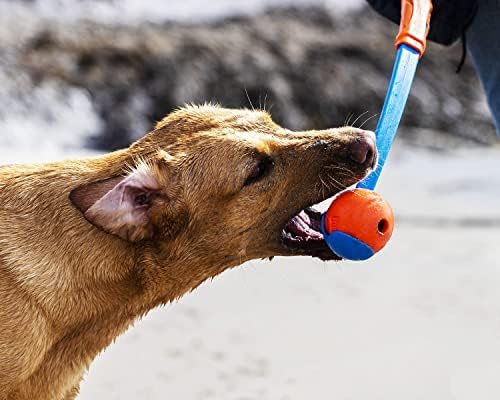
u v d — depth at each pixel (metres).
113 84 16.20
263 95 16.44
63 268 5.10
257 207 5.22
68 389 5.26
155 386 6.85
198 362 7.25
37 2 17.94
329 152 5.24
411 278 9.12
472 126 17.50
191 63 16.59
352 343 7.58
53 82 16.02
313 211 5.49
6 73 15.86
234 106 16.27
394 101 5.37
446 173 14.05
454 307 8.32
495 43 5.82
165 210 5.18
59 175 5.28
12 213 5.16
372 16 18.88
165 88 16.22
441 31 5.93
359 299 8.58
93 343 5.25
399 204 12.03
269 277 9.19
